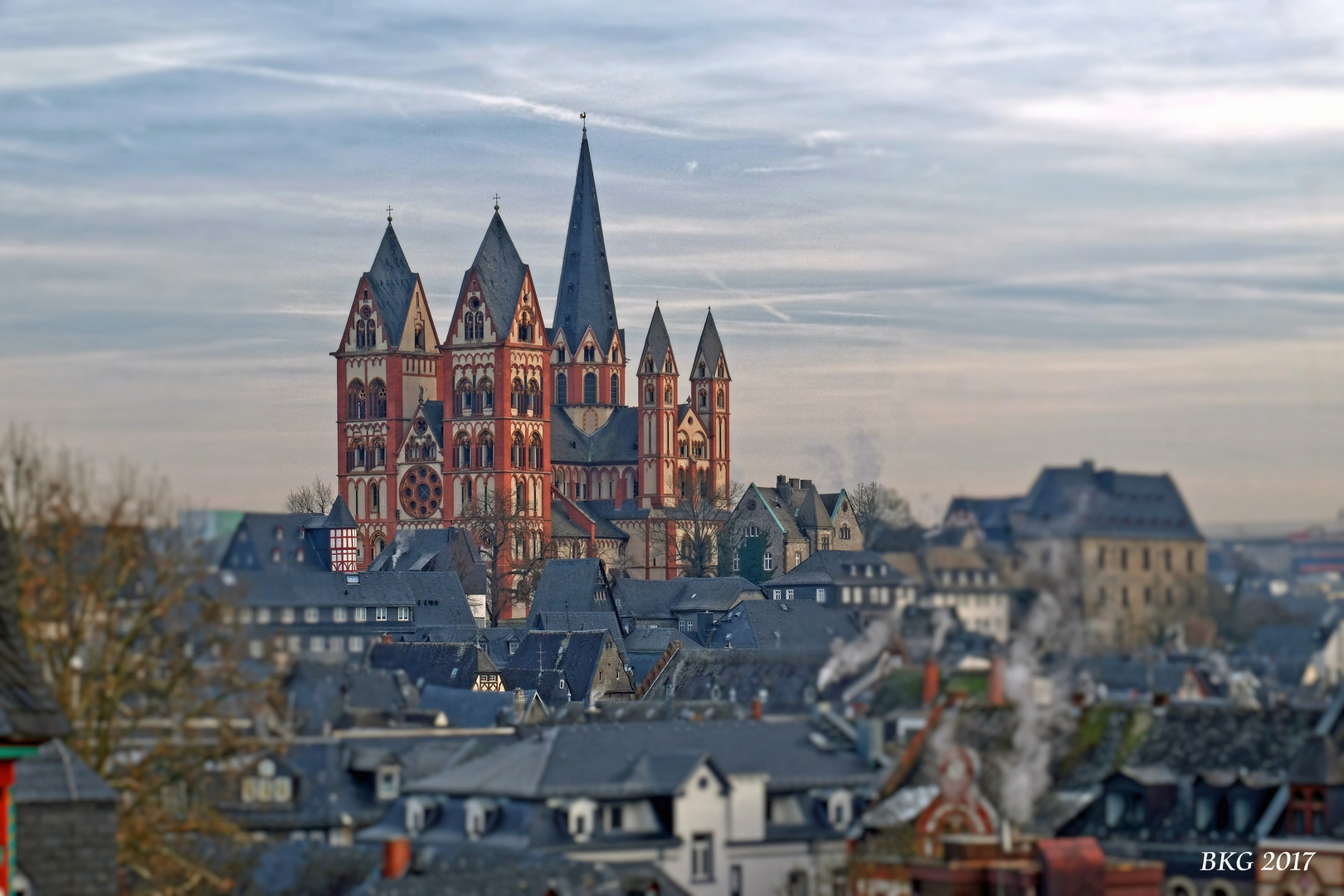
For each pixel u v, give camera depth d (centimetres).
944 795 10050
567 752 10500
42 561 9969
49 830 7881
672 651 19812
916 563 12706
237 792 10412
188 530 12106
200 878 9150
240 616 11619
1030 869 9238
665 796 10150
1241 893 9294
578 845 9888
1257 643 11231
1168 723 10081
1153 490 11912
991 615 12000
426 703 14050
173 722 10125
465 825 10188
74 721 9431
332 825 10412
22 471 10544
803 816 10444
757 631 19175
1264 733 9888
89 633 10212
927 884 9469
